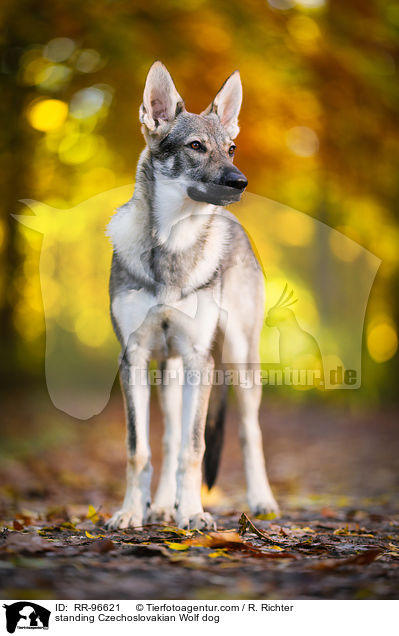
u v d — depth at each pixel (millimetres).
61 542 4473
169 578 3643
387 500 7973
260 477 6461
